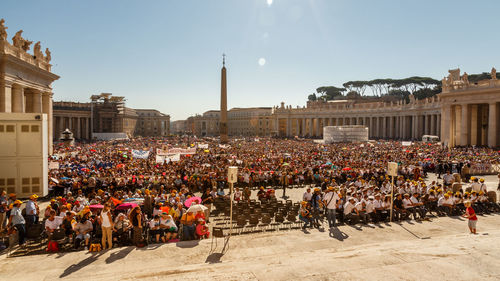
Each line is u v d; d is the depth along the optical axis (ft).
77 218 45.73
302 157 145.59
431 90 465.88
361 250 35.40
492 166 123.54
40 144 65.46
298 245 40.29
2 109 106.11
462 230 46.83
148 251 38.24
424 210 56.49
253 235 44.86
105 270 32.45
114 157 142.61
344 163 122.11
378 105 421.59
